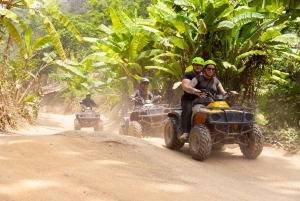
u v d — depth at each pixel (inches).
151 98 362.9
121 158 189.3
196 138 214.5
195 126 216.2
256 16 337.1
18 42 359.6
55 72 1581.0
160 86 530.0
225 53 382.9
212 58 374.9
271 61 393.4
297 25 414.9
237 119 212.7
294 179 185.5
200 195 137.7
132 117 337.1
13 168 148.8
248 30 369.7
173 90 475.5
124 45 515.8
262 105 347.3
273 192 158.6
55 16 346.3
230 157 234.4
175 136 240.1
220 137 222.7
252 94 390.0
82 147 201.8
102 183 138.9
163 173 169.2
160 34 450.6
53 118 809.5
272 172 199.2
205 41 384.8
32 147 187.8
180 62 423.5
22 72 448.8
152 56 509.7
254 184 170.4
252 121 215.9
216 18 374.9
